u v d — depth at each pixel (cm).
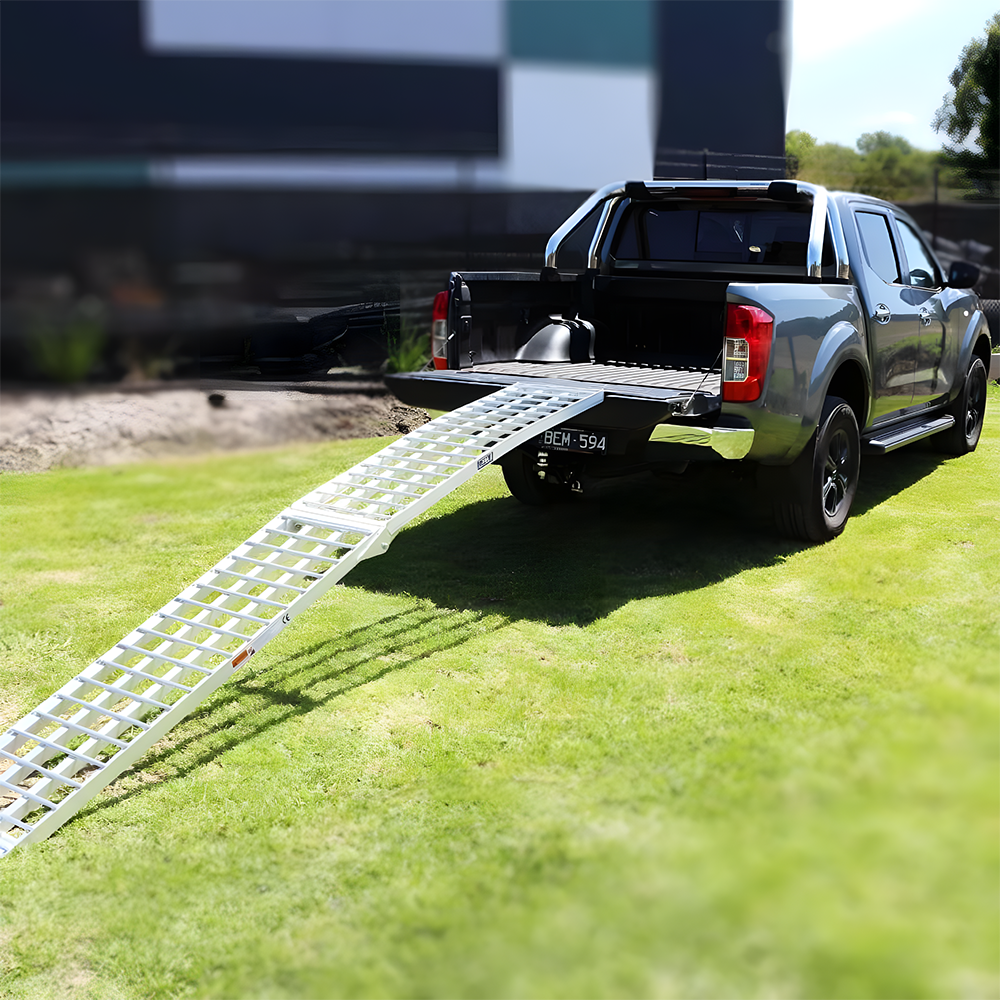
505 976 253
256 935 279
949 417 702
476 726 376
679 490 681
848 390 575
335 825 324
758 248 589
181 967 271
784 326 482
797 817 301
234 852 315
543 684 404
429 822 321
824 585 488
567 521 614
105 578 563
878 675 389
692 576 509
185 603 425
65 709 417
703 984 242
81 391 907
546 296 602
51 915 295
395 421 908
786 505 531
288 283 1030
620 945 258
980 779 316
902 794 310
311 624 477
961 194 1438
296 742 375
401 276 1091
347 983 257
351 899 290
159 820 335
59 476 779
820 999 234
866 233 587
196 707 398
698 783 325
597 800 322
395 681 415
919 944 248
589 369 569
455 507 654
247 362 961
